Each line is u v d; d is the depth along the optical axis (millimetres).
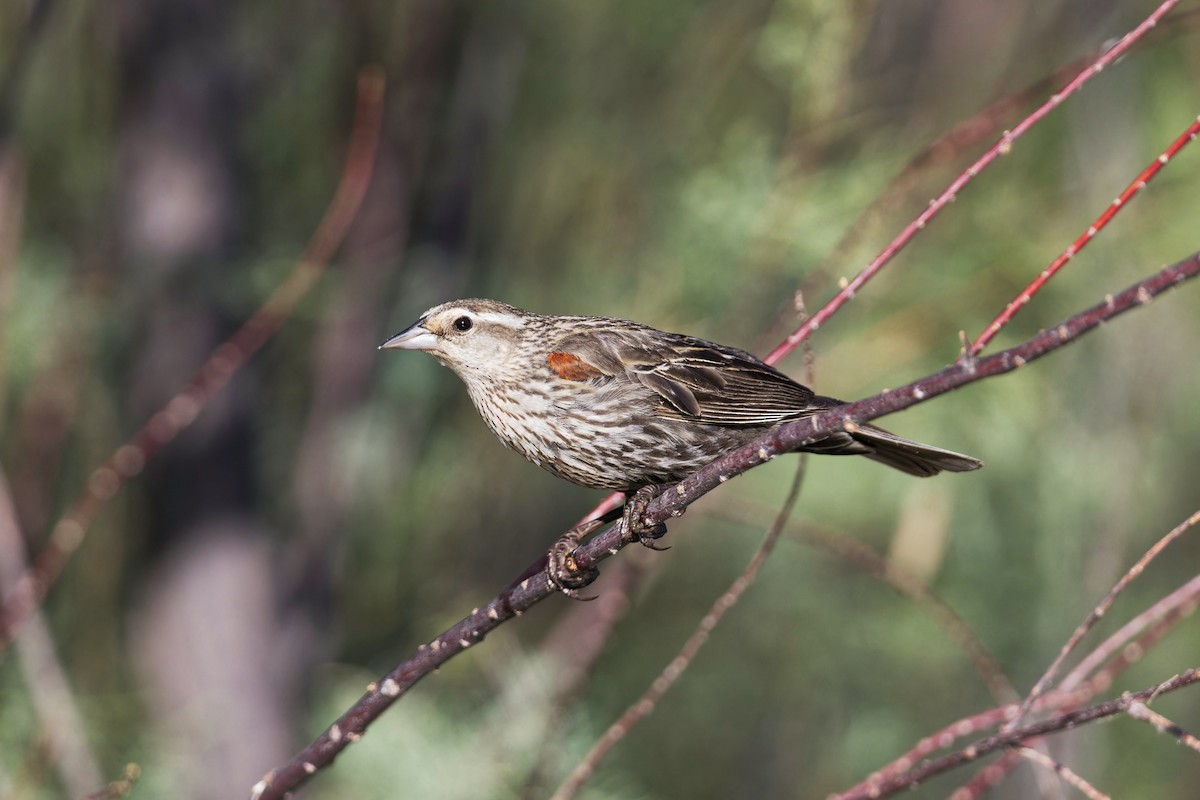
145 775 9781
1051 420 11773
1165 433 12891
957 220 11219
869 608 12992
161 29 11117
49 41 10805
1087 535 12000
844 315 11312
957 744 13016
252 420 11367
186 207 11039
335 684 11609
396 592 12234
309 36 11648
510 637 11203
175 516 11102
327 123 11719
